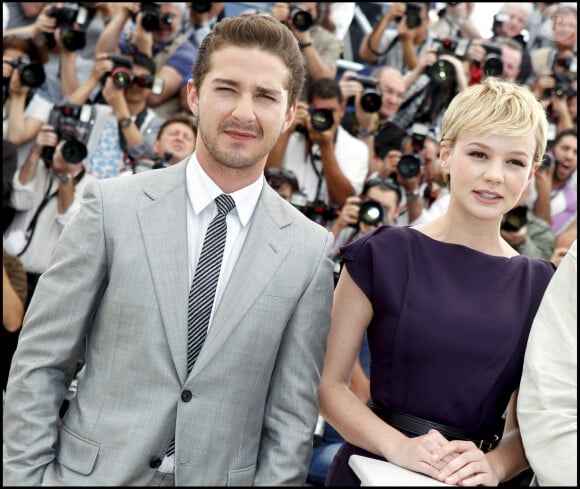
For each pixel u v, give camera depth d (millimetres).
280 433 2434
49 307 2383
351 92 6051
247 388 2371
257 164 2441
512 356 2518
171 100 6051
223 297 2357
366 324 2691
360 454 2572
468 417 2514
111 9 6035
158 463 2293
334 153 5945
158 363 2301
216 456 2328
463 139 2541
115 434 2281
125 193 2424
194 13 6074
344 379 2680
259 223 2467
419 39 6297
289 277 2441
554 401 2188
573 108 6273
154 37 6051
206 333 2354
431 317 2549
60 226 5688
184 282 2350
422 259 2641
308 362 2471
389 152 6066
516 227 5660
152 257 2342
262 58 2361
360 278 2668
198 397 2309
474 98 2549
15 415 2338
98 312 2395
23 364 2383
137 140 5879
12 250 5605
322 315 2500
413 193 5996
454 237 2664
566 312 2305
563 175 6098
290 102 2475
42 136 5684
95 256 2363
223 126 2346
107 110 5879
